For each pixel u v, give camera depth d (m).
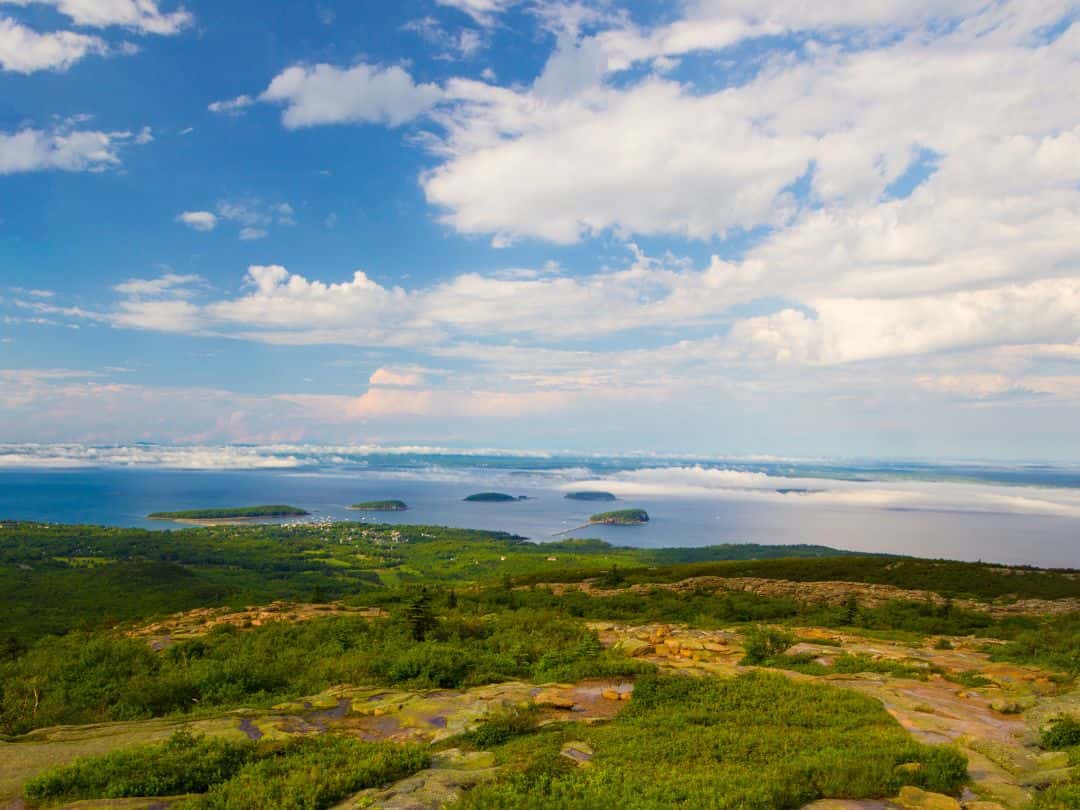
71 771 13.34
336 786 12.45
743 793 11.28
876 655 26.88
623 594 57.12
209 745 14.69
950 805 11.03
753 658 25.98
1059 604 47.56
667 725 16.17
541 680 22.19
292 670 26.86
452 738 15.90
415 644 30.36
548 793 11.86
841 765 12.70
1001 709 17.75
